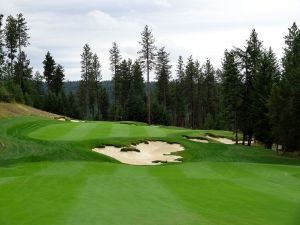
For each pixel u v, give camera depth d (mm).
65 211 13578
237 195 17375
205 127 111375
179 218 13164
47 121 56000
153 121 105188
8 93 72688
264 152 48750
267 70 57750
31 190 16844
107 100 130250
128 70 119875
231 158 42375
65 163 27250
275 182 22203
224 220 13188
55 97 104875
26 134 42594
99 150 38031
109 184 18969
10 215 13055
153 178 21391
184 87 119062
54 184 18281
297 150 49625
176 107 120938
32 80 121688
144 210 14117
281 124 48500
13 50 94188
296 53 64688
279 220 13500
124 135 47000
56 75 121438
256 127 56344
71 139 41375
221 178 22641
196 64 117625
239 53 59906
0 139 35688
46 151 33875
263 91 56438
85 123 57125
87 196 16062
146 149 41125
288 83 50250
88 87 119125
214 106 121312
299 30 68250
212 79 120312
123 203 15102
